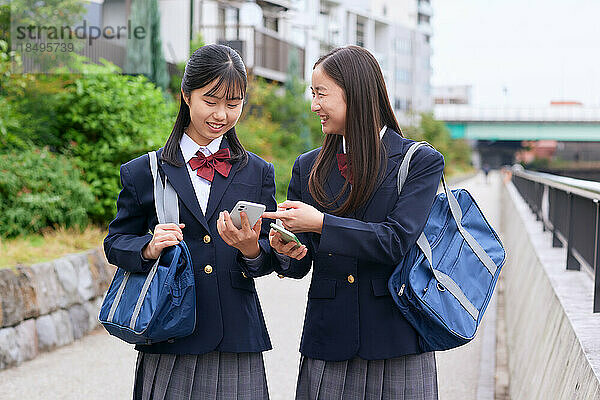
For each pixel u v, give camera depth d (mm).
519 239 8805
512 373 4836
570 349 2850
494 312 7430
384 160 2506
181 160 2623
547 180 6414
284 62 25531
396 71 66812
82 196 7559
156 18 14875
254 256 2535
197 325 2529
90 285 6273
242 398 2588
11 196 6895
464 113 60906
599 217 3332
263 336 2656
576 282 4102
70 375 4980
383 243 2361
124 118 8523
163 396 2557
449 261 2518
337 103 2480
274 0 25297
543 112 58875
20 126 8023
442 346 2500
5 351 5020
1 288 5055
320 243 2363
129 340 2473
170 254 2484
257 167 2697
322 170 2592
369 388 2525
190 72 2471
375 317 2488
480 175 78312
